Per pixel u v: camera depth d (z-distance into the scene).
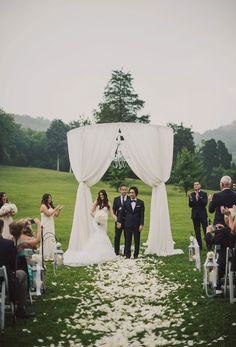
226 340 4.48
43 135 72.06
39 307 5.89
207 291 6.45
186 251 10.98
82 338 4.67
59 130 71.00
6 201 8.90
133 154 10.41
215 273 6.18
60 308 5.84
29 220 6.82
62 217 22.86
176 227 17.66
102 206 10.02
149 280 7.46
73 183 46.53
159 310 5.66
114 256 9.60
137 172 10.48
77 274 8.16
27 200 32.53
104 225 9.79
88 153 10.49
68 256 9.77
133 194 9.77
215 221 7.00
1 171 53.53
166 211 10.55
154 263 9.14
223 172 57.06
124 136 10.52
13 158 68.69
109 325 5.10
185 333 4.78
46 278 7.78
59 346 4.41
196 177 38.28
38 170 56.53
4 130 66.25
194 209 10.34
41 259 6.80
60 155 71.06
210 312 5.46
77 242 10.43
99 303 6.07
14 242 5.87
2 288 5.00
